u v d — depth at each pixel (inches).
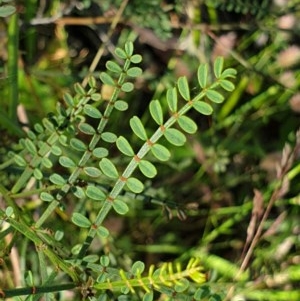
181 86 13.7
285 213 21.8
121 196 18.4
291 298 21.5
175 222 25.0
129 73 15.0
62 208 16.1
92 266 15.0
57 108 16.5
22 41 24.5
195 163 25.2
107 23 24.9
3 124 20.7
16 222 14.7
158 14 23.8
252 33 25.7
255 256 22.7
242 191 25.5
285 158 21.9
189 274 13.7
